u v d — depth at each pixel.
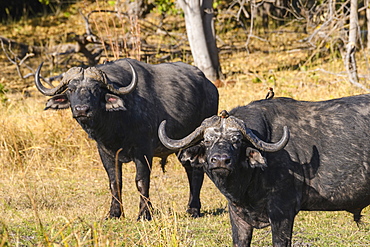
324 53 66.88
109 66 26.88
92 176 35.09
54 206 27.81
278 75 59.25
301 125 19.03
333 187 18.86
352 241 22.67
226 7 86.00
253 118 18.62
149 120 26.89
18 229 21.80
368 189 19.19
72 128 38.44
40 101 49.56
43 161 36.34
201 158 17.95
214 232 23.88
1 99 47.22
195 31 57.16
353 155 18.88
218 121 17.25
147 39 73.12
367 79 50.97
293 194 18.42
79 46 60.84
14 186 31.47
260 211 18.77
